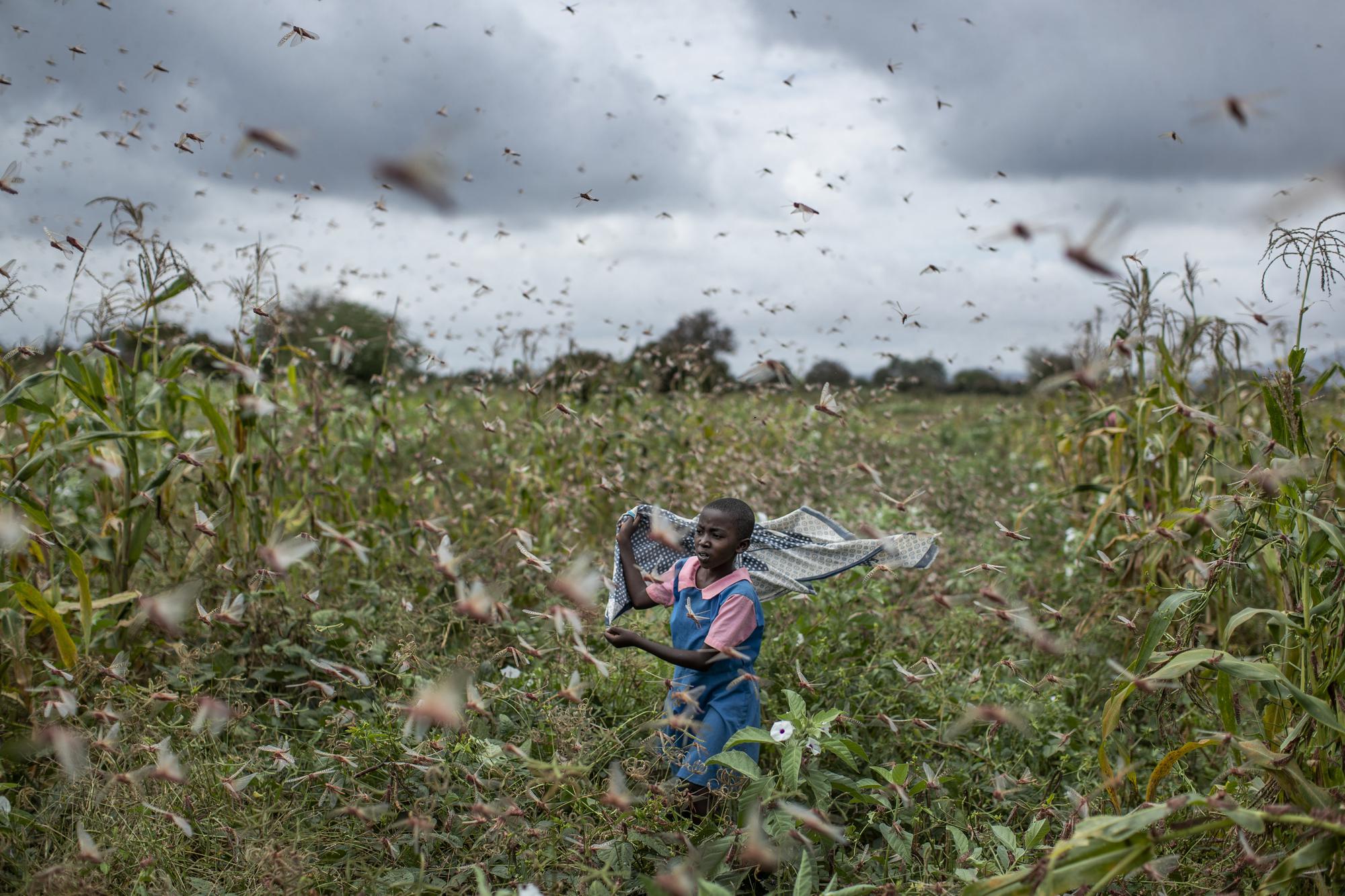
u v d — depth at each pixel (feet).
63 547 11.10
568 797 9.04
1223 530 9.64
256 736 10.57
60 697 9.52
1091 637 14.23
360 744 9.46
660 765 9.57
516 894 7.61
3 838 8.55
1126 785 9.78
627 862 8.16
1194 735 11.34
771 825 8.30
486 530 18.52
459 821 8.57
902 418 39.37
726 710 10.12
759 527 11.80
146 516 13.08
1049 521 22.71
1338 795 7.39
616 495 19.70
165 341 16.12
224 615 9.87
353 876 8.43
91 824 8.41
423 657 11.60
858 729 11.43
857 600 14.53
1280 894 7.46
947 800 9.70
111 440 13.21
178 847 8.16
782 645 12.94
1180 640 9.77
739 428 25.35
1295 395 8.95
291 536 14.96
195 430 18.78
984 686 12.37
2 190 10.19
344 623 13.43
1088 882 6.43
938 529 21.62
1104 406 19.74
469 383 22.77
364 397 25.50
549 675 11.24
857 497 22.50
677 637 10.75
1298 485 8.66
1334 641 8.20
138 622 12.23
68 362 13.15
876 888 7.91
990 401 43.14
